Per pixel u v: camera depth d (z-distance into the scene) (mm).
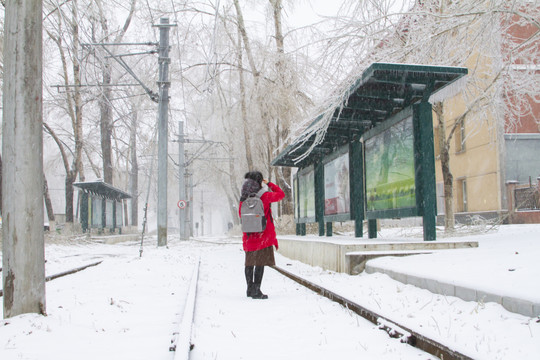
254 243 6789
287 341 4145
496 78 12453
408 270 6180
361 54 10305
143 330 4578
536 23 9680
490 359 2891
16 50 5020
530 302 3791
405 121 8828
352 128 11945
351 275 7648
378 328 4312
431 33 10000
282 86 20641
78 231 28453
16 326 4453
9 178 4957
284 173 23625
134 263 11750
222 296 6887
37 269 4980
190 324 4250
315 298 6250
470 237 11453
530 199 21531
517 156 23797
